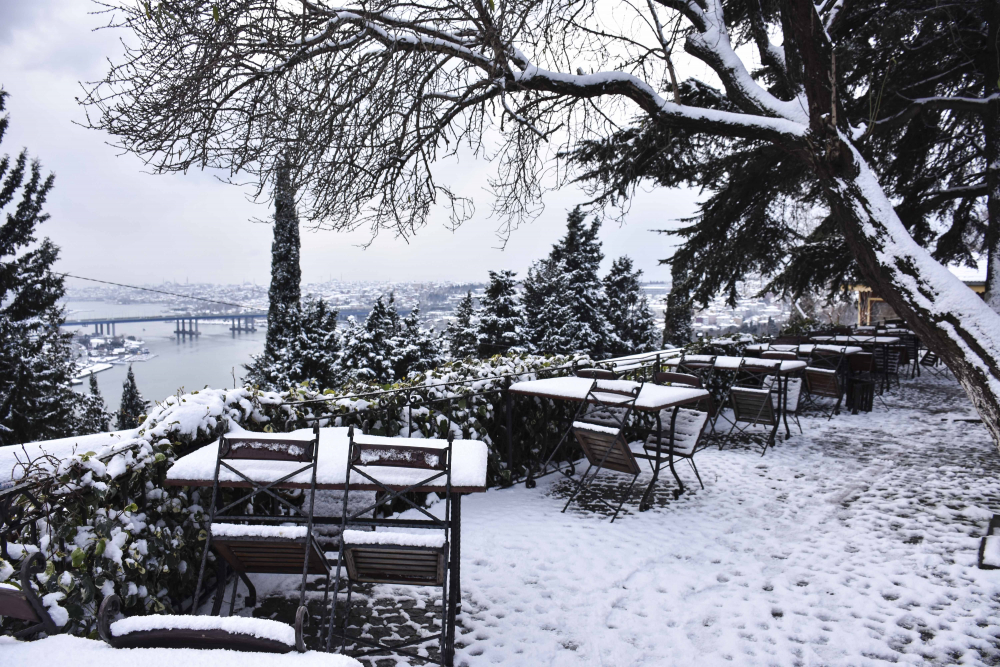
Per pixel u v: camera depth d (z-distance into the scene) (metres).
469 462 3.13
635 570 4.18
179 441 3.41
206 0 5.09
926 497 5.80
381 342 20.77
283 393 4.61
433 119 7.09
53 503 2.56
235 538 2.72
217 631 1.67
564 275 25.77
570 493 5.98
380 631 3.36
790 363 8.55
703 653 3.16
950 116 11.46
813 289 13.74
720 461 7.18
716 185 11.32
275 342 20.30
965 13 9.06
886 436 8.48
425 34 6.01
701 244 11.83
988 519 5.16
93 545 2.65
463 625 3.45
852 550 4.54
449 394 5.63
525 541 4.68
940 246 14.38
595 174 9.46
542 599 3.76
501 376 6.19
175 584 3.36
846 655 3.15
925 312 5.04
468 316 25.67
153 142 5.73
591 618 3.53
